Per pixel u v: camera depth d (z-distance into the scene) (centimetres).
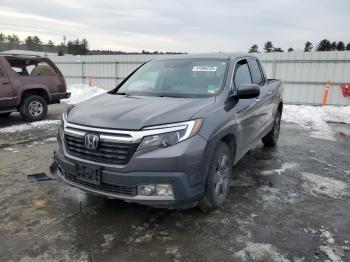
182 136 311
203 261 283
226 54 485
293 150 647
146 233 327
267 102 551
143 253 294
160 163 300
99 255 290
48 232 328
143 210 374
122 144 305
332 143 714
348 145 698
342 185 458
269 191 432
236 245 305
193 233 327
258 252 294
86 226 340
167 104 356
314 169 527
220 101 380
